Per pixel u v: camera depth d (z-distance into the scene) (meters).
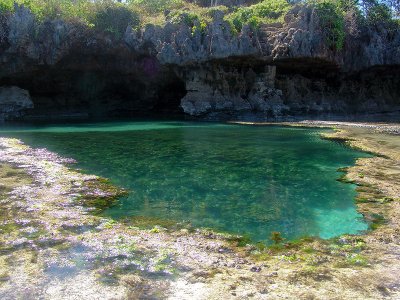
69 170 16.28
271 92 38.81
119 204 12.10
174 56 36.78
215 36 36.53
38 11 36.44
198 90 38.78
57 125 33.31
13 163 16.84
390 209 11.45
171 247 8.70
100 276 7.34
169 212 11.39
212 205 12.07
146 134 27.53
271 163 18.08
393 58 40.47
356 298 6.55
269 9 41.81
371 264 7.87
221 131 29.36
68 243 8.84
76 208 11.50
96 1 40.12
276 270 7.62
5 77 38.72
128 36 38.66
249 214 11.25
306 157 19.45
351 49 40.56
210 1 53.56
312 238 9.44
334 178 15.27
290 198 12.79
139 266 7.74
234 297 6.59
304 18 37.66
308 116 39.12
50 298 6.59
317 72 41.81
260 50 37.22
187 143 23.64
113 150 21.09
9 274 7.38
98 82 44.16
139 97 45.88
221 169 16.88
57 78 41.75
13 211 10.93
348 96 42.34
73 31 37.28
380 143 23.08
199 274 7.43
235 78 39.56
